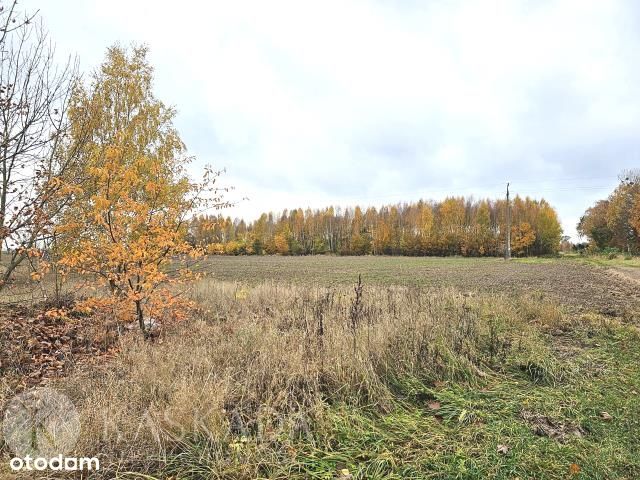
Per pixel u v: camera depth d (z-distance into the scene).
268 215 85.50
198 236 7.58
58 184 5.74
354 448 3.41
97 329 6.83
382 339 5.35
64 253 6.93
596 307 10.03
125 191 6.39
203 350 5.11
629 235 47.22
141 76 10.46
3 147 5.73
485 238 65.06
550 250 64.69
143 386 4.12
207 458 3.13
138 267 6.49
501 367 5.45
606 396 4.50
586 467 3.17
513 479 3.02
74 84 6.81
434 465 3.15
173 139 10.80
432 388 4.75
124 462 3.06
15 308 8.11
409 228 74.38
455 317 7.04
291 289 11.53
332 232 81.31
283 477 3.00
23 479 2.83
